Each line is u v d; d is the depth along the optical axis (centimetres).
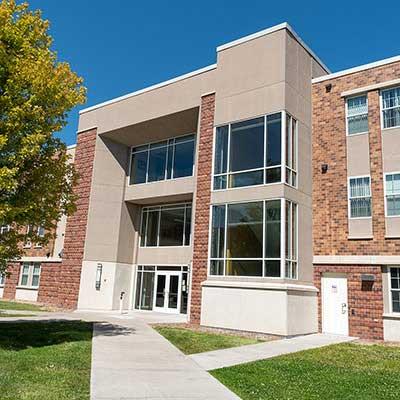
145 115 2270
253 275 1617
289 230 1611
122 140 2542
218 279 1703
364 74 1778
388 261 1562
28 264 2842
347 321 1619
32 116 1094
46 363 867
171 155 2412
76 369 830
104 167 2484
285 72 1720
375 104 1730
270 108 1720
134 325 1622
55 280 2508
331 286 1688
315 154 1841
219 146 1858
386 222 1609
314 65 1973
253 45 1848
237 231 1703
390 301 1556
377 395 735
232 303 1623
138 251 2520
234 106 1845
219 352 1129
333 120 1823
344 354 1163
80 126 2605
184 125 2264
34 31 1188
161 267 2388
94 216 2405
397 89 1694
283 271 1535
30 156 1108
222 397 687
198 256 1812
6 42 1111
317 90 1897
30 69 1077
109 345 1127
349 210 1705
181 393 700
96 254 2372
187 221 2339
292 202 1652
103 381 750
